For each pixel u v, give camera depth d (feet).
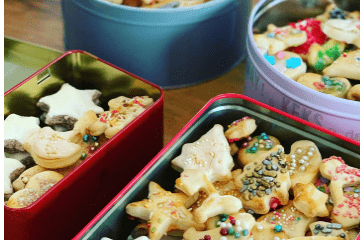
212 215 2.12
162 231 2.10
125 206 2.15
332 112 2.37
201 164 2.25
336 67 2.56
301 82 2.52
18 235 2.21
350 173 2.21
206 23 2.86
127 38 2.84
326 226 2.10
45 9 3.40
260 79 2.53
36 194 2.25
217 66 3.07
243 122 2.36
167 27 2.81
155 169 2.23
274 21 2.85
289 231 2.12
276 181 2.19
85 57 2.65
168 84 3.01
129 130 2.38
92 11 2.81
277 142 2.36
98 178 2.35
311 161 2.27
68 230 2.32
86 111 2.56
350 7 2.89
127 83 2.62
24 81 2.53
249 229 2.09
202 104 2.97
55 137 2.41
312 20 2.81
